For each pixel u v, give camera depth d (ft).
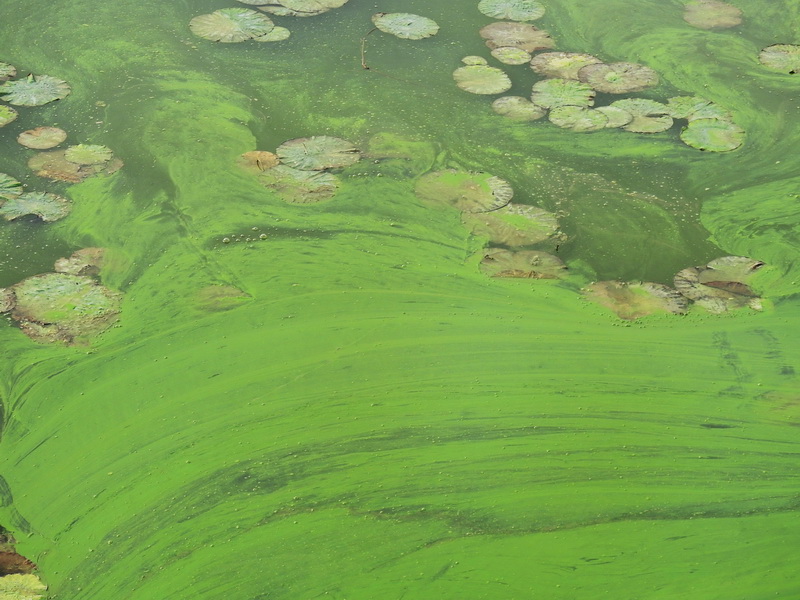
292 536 11.94
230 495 12.16
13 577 11.70
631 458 12.47
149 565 11.79
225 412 12.66
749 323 13.43
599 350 13.17
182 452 12.40
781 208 14.48
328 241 14.01
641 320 13.42
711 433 12.66
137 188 14.44
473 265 13.84
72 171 14.55
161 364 12.96
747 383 12.99
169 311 13.37
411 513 12.09
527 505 12.16
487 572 11.78
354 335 13.23
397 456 12.41
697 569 11.85
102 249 13.84
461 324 13.34
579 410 12.75
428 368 13.00
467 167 14.83
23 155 14.67
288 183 14.56
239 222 14.17
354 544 11.91
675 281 13.76
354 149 14.97
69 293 13.43
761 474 12.41
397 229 14.15
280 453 12.41
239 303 13.46
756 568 11.87
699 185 14.75
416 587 11.69
